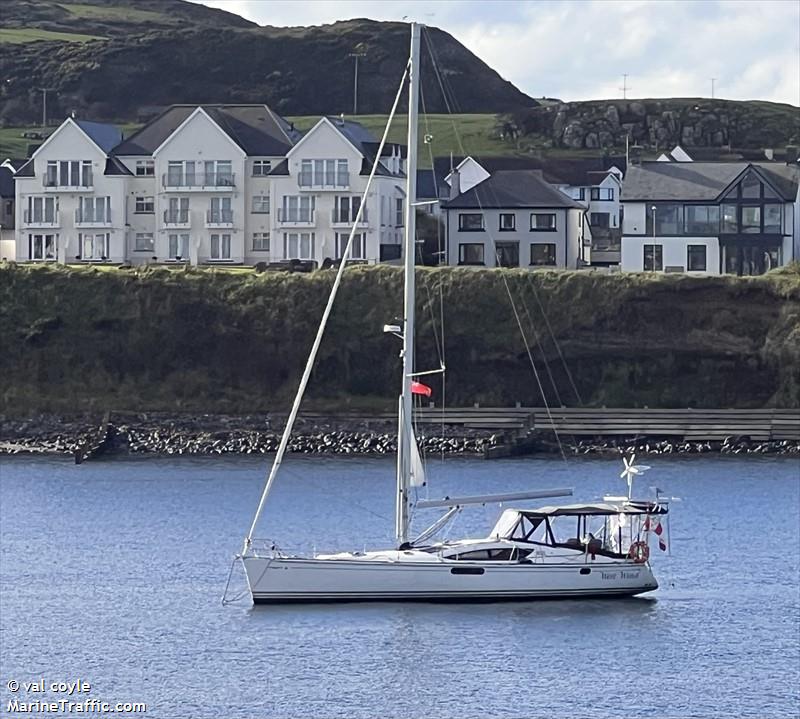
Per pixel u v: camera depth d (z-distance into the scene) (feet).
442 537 622.13
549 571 492.95
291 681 426.10
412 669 433.89
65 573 556.92
